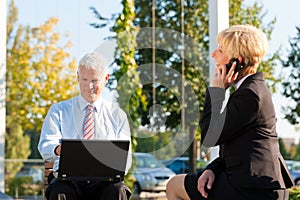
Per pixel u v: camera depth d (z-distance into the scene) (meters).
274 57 7.73
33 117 10.64
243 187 3.31
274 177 3.32
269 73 7.70
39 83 10.66
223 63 3.54
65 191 3.85
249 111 3.33
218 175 3.50
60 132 4.06
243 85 3.43
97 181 3.99
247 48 3.46
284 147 9.18
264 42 3.51
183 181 3.61
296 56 7.68
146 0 8.85
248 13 7.83
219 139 3.38
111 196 3.86
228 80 3.48
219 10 5.52
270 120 3.40
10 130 10.62
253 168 3.30
